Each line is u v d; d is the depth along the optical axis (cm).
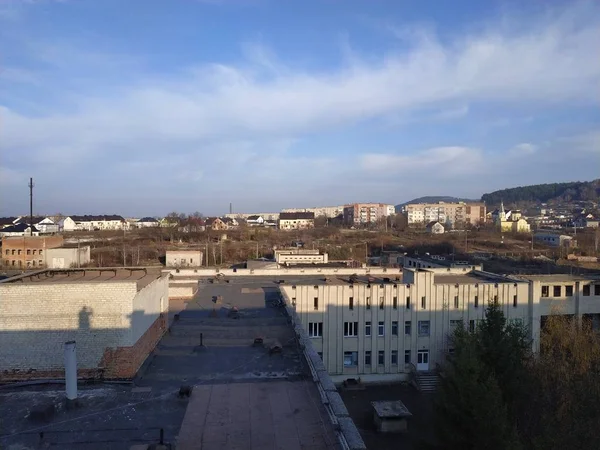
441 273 5181
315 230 16250
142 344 1839
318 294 4084
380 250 11375
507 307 4291
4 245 8519
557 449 2238
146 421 1365
